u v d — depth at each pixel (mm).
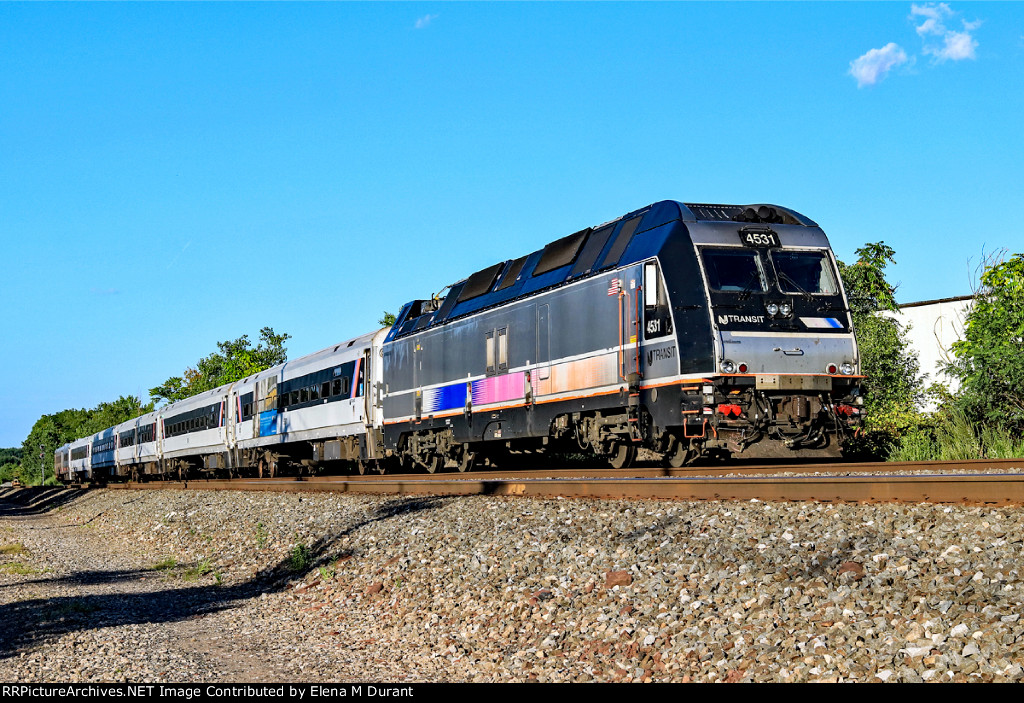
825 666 6102
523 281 18172
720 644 6863
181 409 43875
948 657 5719
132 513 30156
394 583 11523
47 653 9672
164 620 11672
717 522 9617
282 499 22484
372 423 24812
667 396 13781
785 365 13547
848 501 9844
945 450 17172
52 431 129375
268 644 9914
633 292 14531
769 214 14867
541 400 17000
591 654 7555
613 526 10500
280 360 71688
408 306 23672
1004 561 6848
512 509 12961
